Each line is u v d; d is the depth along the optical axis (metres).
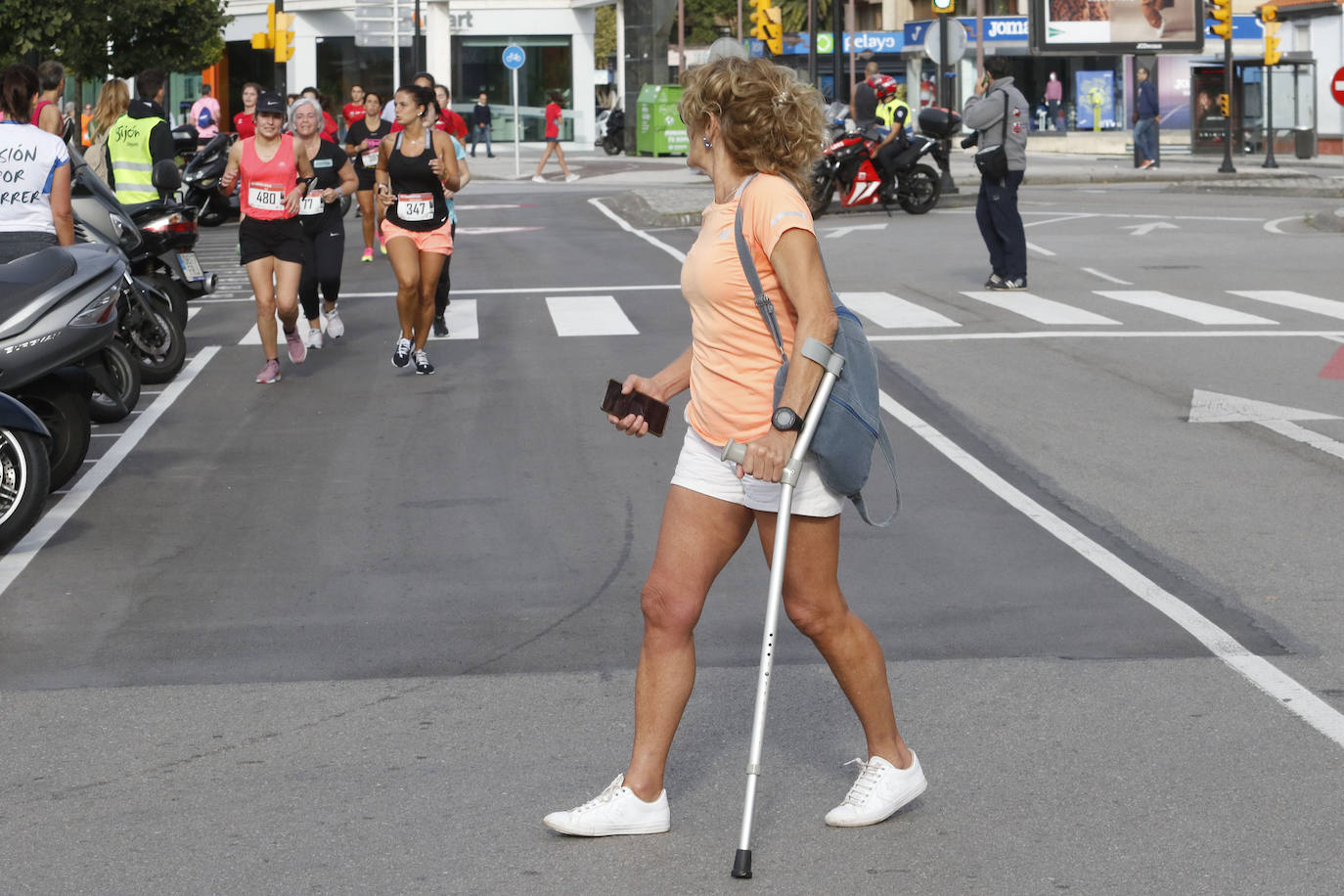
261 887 4.32
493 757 5.24
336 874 4.38
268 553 7.91
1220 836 4.53
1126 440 10.05
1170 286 17.56
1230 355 13.09
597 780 5.03
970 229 24.78
